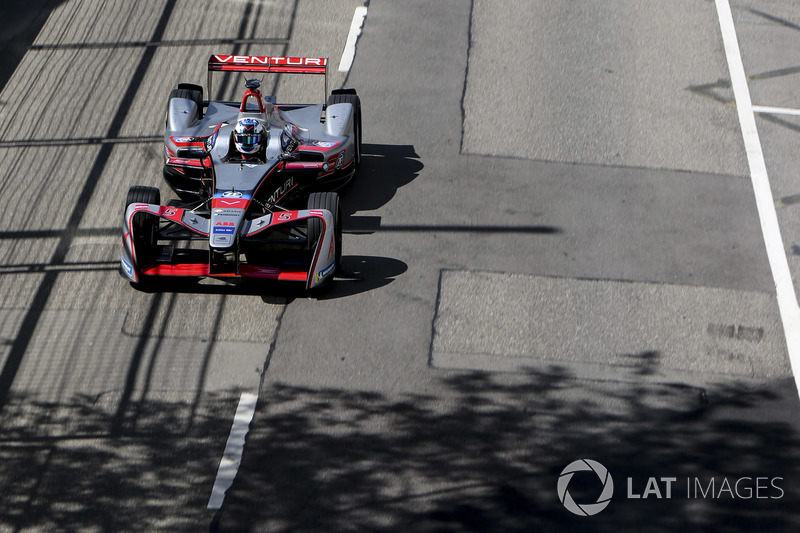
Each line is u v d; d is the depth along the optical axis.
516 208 42.16
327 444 29.98
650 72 53.53
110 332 34.50
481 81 52.09
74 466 28.94
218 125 40.62
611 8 60.50
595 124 48.69
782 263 39.50
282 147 38.09
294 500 27.95
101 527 26.97
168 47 54.47
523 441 30.34
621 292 37.44
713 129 48.69
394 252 39.16
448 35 56.62
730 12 60.16
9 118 47.59
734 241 40.75
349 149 41.53
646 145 47.19
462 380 32.81
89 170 43.94
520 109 49.72
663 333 35.41
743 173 45.41
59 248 38.94
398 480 28.73
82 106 48.84
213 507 27.67
